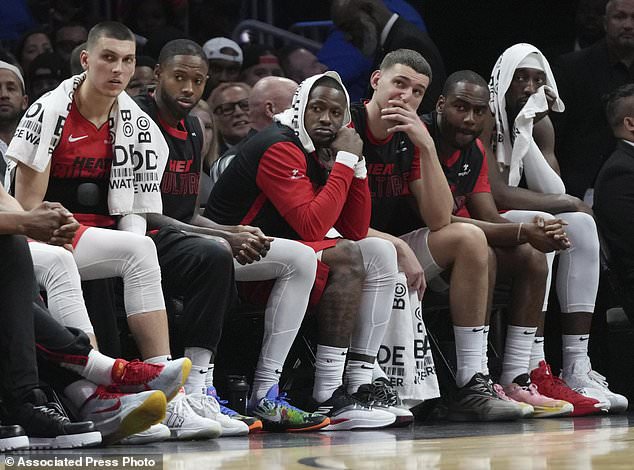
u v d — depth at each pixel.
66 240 10.98
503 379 16.33
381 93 15.16
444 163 16.09
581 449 10.38
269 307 13.84
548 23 23.59
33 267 11.38
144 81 17.31
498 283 16.48
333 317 13.95
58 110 12.87
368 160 15.38
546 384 16.41
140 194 13.42
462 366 15.36
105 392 11.40
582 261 16.89
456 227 15.23
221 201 14.66
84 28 20.22
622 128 17.70
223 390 14.69
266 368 13.80
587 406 16.25
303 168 14.23
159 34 20.09
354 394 14.25
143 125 13.48
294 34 24.34
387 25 19.14
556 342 17.91
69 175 13.13
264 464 9.34
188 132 14.45
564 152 19.86
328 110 14.25
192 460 9.85
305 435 12.93
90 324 12.25
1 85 15.76
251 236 13.52
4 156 13.79
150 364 11.45
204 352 12.95
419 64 15.09
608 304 19.00
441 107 16.03
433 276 15.55
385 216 15.77
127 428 11.12
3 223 10.84
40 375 11.67
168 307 13.78
